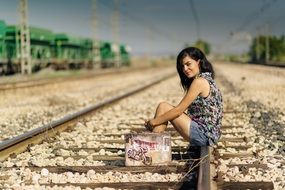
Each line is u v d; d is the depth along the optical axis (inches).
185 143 335.9
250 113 503.5
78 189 214.2
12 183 226.2
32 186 218.5
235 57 6446.9
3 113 572.1
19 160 281.0
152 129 262.5
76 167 251.4
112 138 368.5
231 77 1473.9
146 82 1360.7
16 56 1475.1
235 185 209.3
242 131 382.9
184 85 266.2
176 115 254.4
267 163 257.9
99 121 466.6
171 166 249.0
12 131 414.3
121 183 219.8
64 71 1962.4
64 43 1982.0
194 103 258.2
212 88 256.2
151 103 667.4
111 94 903.1
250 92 831.7
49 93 924.0
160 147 252.5
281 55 4222.4
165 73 2154.3
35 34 1593.3
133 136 253.3
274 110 526.0
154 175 235.9
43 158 285.1
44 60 1738.4
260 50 4266.7
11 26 1480.1
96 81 1446.9
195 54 255.8
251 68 2182.6
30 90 949.8
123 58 3233.3
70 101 732.7
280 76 1380.4
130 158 253.3
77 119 454.0
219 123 261.7
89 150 313.7
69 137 367.2
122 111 565.6
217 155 271.0
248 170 241.9
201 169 214.7
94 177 235.0
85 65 2369.6
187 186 213.8
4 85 876.6
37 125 451.2
